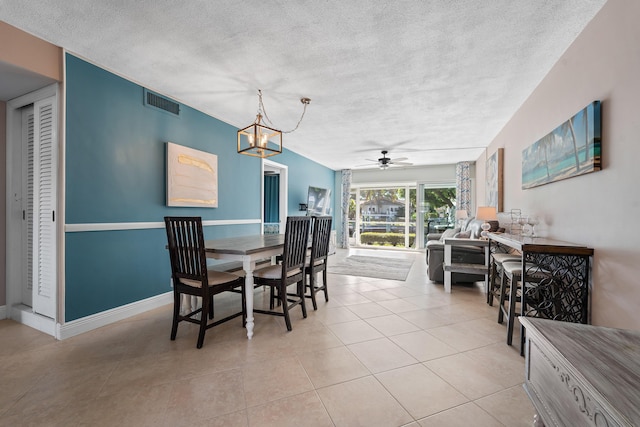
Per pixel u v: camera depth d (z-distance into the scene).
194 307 2.79
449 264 3.71
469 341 2.27
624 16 1.64
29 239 2.71
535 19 1.96
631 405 0.63
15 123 2.73
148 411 1.46
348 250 8.08
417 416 1.43
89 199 2.50
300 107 3.59
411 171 8.05
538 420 1.07
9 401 1.53
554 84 2.54
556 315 2.03
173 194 3.25
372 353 2.07
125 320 2.72
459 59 2.47
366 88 3.04
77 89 2.42
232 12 1.90
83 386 1.67
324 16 1.93
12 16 1.95
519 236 2.78
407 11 1.88
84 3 1.82
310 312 2.94
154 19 1.98
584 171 1.98
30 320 2.53
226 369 1.85
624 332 1.03
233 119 4.11
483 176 6.09
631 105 1.60
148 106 3.03
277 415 1.43
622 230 1.67
